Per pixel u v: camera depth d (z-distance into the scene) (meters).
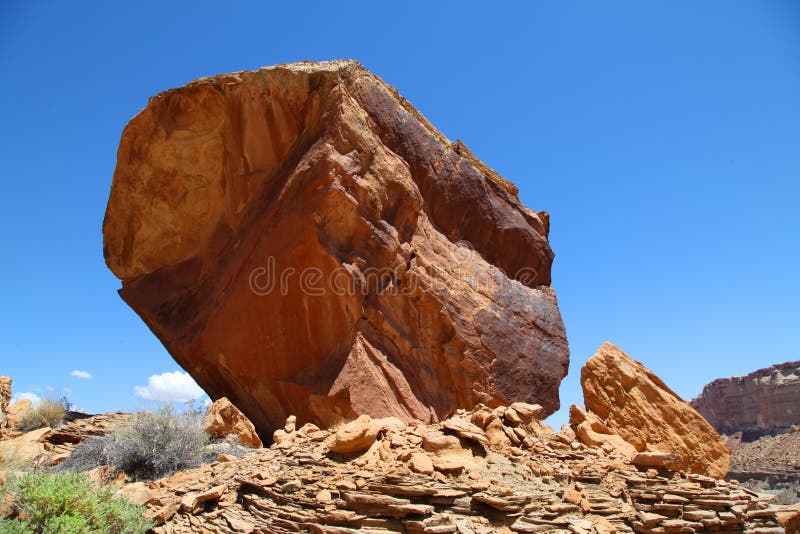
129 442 10.68
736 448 82.44
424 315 15.19
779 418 81.56
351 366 13.18
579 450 9.48
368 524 6.70
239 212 15.13
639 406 11.86
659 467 8.70
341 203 13.39
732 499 7.70
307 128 14.42
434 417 14.30
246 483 8.33
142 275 16.66
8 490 7.62
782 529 7.29
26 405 15.45
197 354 14.66
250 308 13.75
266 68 14.63
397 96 17.41
